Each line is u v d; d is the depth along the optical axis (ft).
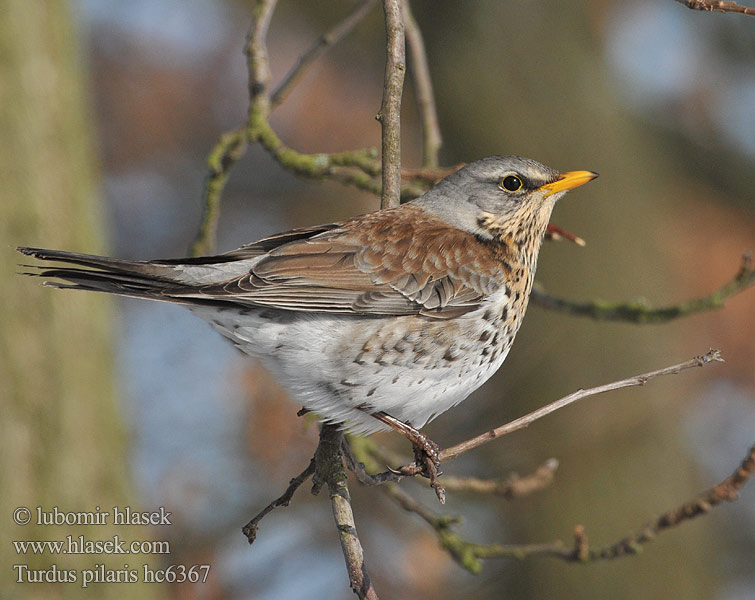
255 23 29.86
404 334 23.49
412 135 57.16
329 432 22.81
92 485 31.04
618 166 54.03
